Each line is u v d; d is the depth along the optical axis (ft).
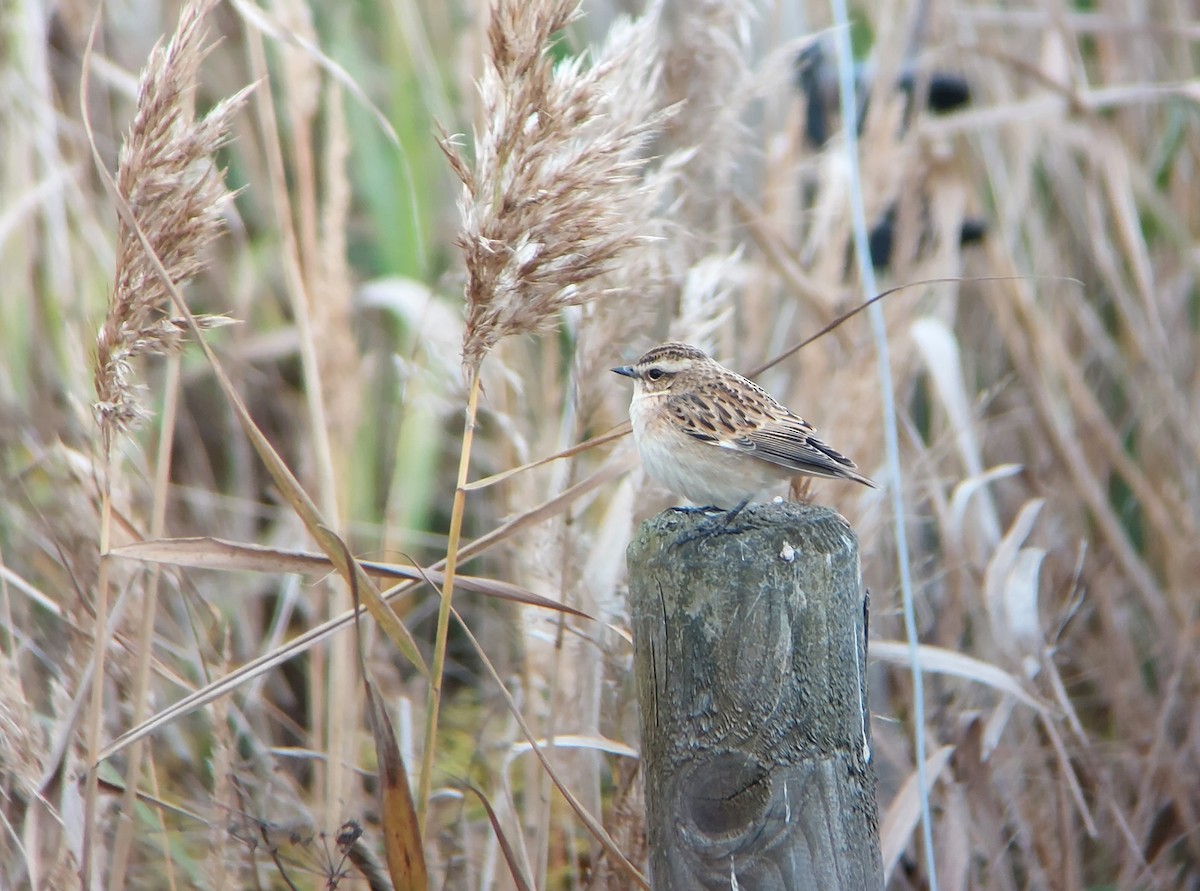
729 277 34.32
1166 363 40.09
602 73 19.92
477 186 20.26
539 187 19.84
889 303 34.40
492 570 38.58
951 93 40.91
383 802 20.18
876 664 34.55
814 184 44.78
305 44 28.45
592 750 28.17
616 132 20.29
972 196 41.42
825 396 34.60
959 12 43.39
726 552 18.20
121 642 26.50
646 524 19.98
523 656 31.40
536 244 19.98
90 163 40.60
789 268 33.94
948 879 29.66
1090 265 44.98
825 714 18.30
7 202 39.24
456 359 33.83
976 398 42.78
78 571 28.63
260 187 43.57
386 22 40.37
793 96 40.24
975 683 34.86
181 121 20.67
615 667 27.81
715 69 31.99
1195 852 34.83
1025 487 42.01
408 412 37.55
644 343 31.71
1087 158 45.55
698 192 33.27
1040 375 38.60
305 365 29.78
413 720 36.11
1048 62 41.83
